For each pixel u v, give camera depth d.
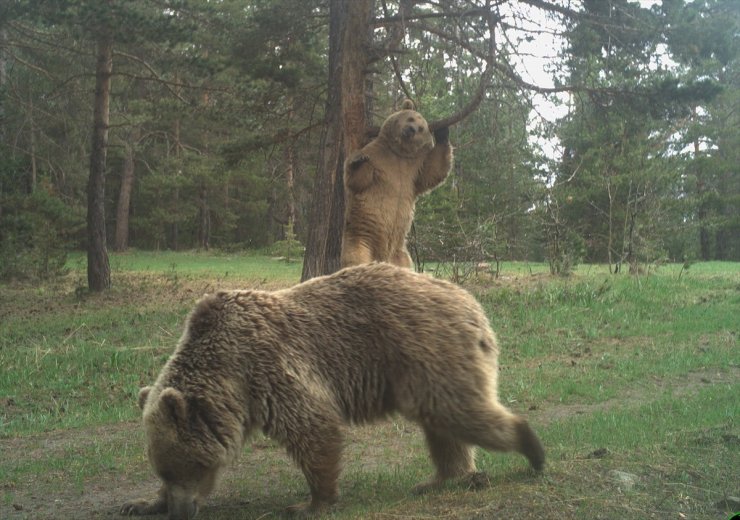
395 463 7.35
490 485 5.68
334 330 5.69
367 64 13.16
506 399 9.77
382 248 9.80
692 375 10.87
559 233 22.55
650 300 16.61
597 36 13.70
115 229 51.00
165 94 33.09
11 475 7.55
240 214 51.09
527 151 24.02
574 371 11.30
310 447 5.46
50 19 18.48
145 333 15.26
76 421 9.91
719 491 5.32
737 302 16.42
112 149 43.31
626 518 4.84
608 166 24.33
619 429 7.52
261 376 5.46
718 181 44.69
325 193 16.41
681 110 14.30
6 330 15.91
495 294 17.44
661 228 23.20
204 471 5.38
